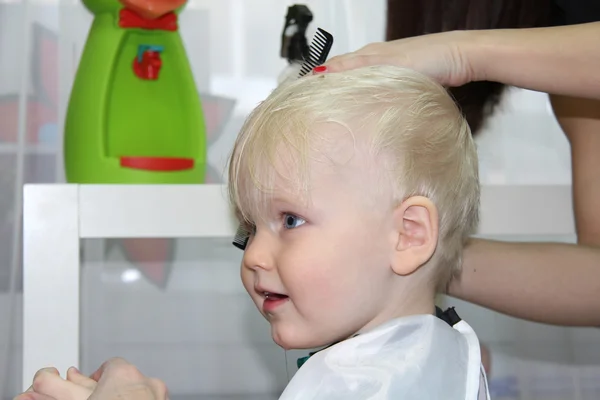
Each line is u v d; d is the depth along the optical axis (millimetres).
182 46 1258
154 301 1364
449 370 685
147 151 1243
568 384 1349
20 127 1354
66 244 962
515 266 891
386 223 715
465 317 1335
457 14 1223
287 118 722
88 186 971
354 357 678
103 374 648
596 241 985
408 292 741
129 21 1192
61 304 956
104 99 1187
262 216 727
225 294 1379
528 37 771
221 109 1419
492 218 1067
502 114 1396
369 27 1419
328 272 698
